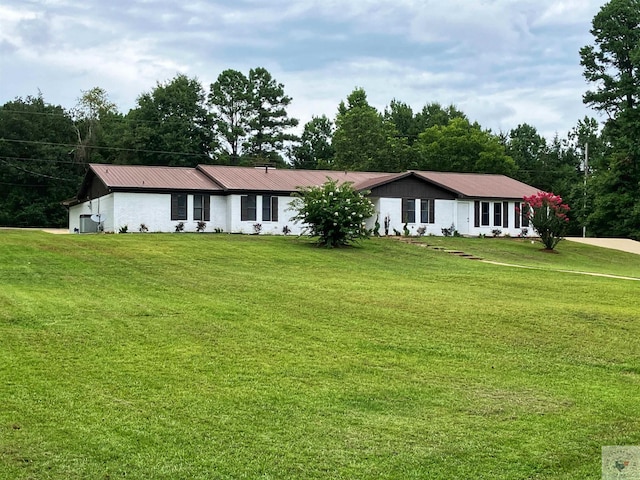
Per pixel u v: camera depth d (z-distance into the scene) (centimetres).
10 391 1089
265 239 3703
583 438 979
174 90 7325
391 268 2938
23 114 6838
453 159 7694
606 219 6069
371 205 3672
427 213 4566
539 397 1165
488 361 1392
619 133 6306
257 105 8538
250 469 844
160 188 4000
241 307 1834
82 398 1073
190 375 1214
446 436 973
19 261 2591
